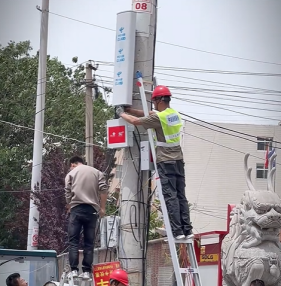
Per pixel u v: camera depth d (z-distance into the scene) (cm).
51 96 3862
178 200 1016
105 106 4194
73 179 1117
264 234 1235
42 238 2727
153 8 1145
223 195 4581
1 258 1389
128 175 1111
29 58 3859
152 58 1139
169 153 1017
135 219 1104
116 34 1121
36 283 1391
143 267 1098
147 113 1049
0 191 3134
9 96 3697
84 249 1095
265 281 1242
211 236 1577
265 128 4591
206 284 1597
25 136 3691
